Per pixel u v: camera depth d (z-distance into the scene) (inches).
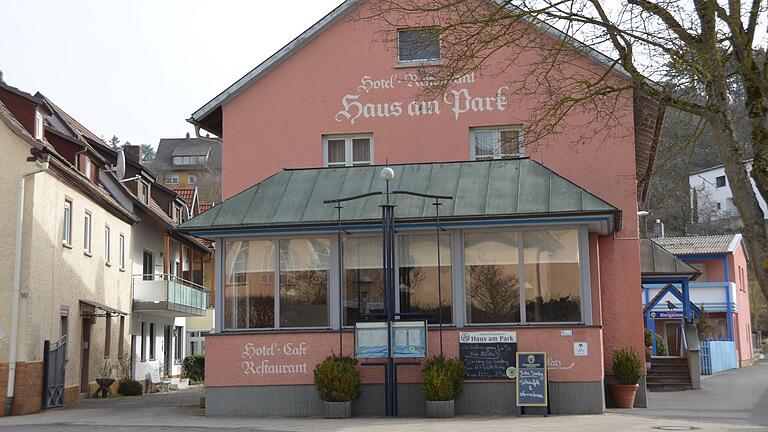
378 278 706.2
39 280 932.0
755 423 645.9
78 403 1016.2
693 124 574.2
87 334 1143.6
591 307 685.3
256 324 713.0
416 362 682.2
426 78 630.5
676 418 675.4
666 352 1534.2
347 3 838.5
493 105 816.9
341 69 842.8
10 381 871.1
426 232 703.1
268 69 850.8
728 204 3161.9
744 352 2174.0
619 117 759.7
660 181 631.8
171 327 1724.9
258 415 697.0
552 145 799.1
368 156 838.5
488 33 566.3
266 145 844.6
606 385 775.1
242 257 722.2
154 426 628.1
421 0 759.7
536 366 666.8
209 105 853.8
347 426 593.0
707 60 487.2
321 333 698.2
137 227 1443.2
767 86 470.0
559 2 542.3
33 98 964.0
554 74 772.6
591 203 677.9
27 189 914.7
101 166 1234.6
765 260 461.1
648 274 1188.5
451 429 560.4
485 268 693.3
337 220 699.4
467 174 738.2
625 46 535.8
